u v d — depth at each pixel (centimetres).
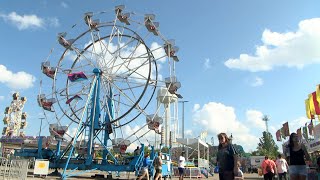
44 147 2609
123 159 2500
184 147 4569
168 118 4688
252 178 3381
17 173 1617
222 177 723
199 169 3216
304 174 865
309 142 2097
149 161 2169
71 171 2375
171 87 2709
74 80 2577
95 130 2514
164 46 2805
